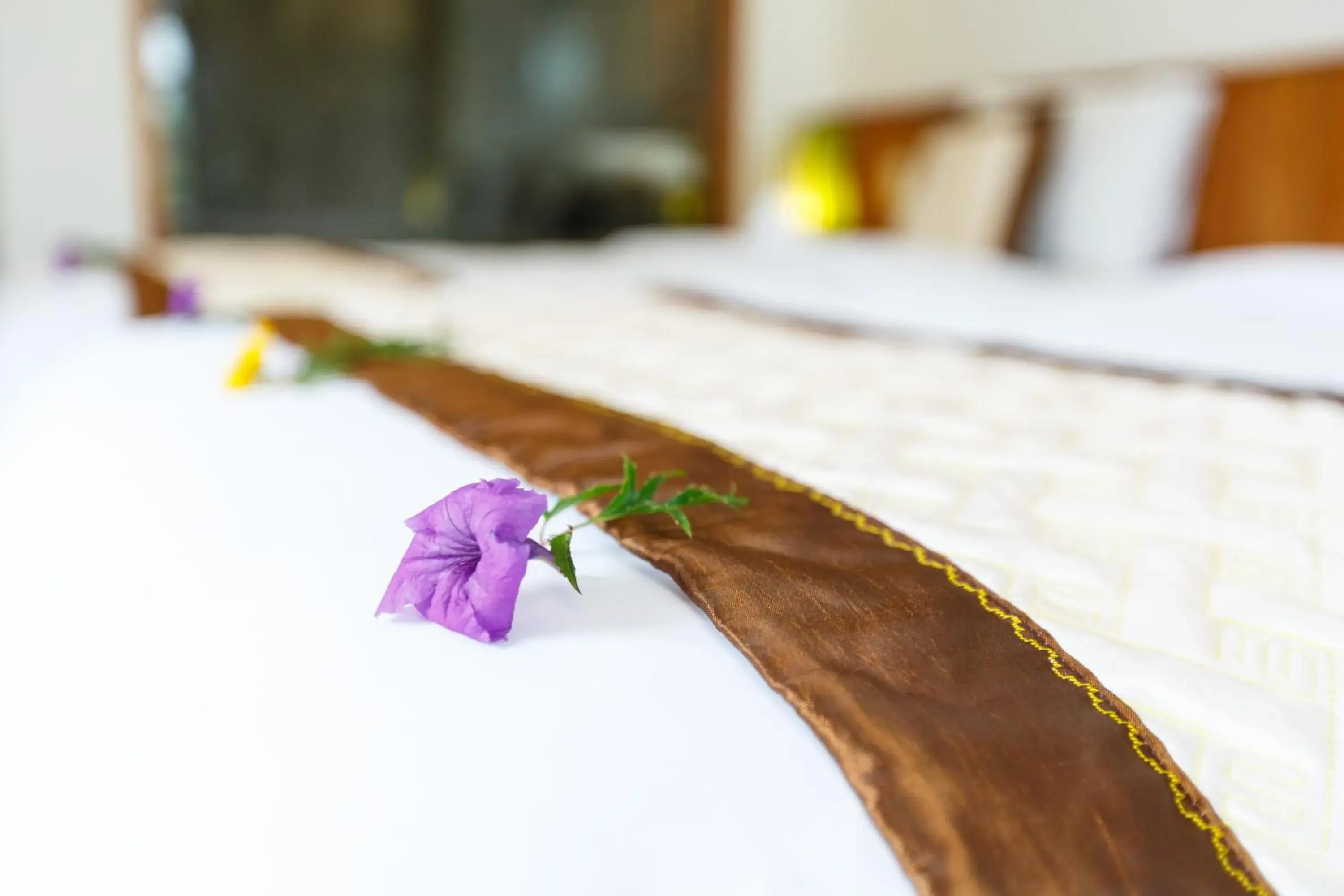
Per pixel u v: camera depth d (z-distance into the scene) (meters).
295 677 0.23
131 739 0.21
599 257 1.46
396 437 0.41
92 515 0.32
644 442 0.38
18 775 0.20
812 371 0.58
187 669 0.23
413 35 1.51
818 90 1.74
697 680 0.23
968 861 0.18
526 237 1.64
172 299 0.73
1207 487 0.36
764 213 1.65
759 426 0.43
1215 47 1.15
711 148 1.72
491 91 1.57
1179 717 0.22
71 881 0.18
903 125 1.50
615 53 1.63
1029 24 1.37
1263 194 1.09
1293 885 0.18
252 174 1.45
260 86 1.43
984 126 1.30
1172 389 0.54
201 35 1.39
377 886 0.18
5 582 0.28
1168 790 0.20
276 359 0.59
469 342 0.67
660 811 0.19
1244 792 0.20
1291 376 0.58
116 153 1.37
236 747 0.20
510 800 0.19
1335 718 0.22
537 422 0.41
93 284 0.99
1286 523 0.33
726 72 1.69
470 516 0.24
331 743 0.21
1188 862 0.18
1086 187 1.14
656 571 0.28
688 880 0.18
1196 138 1.11
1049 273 1.16
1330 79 1.03
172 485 0.35
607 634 0.25
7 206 1.34
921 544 0.29
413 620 0.25
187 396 0.49
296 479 0.35
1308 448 0.42
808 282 1.06
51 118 1.34
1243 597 0.28
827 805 0.20
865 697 0.22
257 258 1.19
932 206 1.34
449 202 1.58
